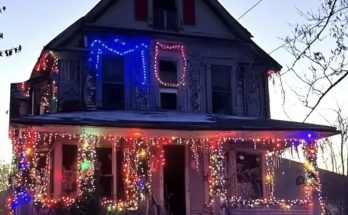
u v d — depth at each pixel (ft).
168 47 63.05
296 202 55.88
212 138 53.21
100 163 53.16
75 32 59.16
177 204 57.98
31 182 49.96
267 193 61.36
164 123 49.70
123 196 54.65
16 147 52.29
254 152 61.87
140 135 50.06
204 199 57.57
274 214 55.52
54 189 52.75
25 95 65.98
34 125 45.78
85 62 59.31
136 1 63.05
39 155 53.93
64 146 54.39
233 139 53.83
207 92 63.77
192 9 65.26
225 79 65.31
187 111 62.08
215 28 65.82
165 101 62.18
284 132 52.44
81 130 47.73
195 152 56.54
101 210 42.29
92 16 59.88
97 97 59.00
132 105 60.34
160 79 62.13
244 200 56.29
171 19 64.49
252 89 66.13
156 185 56.24
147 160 55.36
